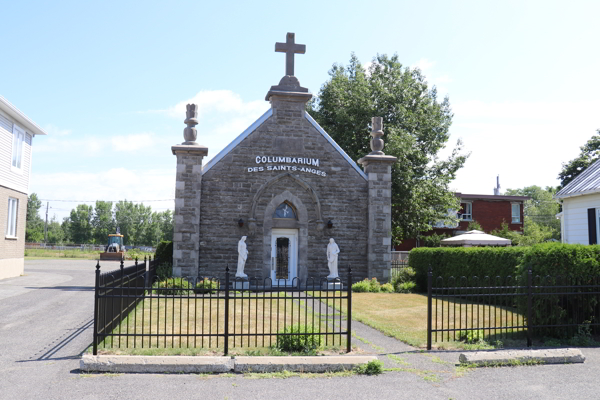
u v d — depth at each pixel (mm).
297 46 21391
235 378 7383
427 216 32406
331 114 33594
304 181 20781
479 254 17422
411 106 33625
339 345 9289
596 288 10602
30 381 7035
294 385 7129
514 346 9750
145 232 107438
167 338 9719
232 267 19875
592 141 36688
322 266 20672
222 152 20266
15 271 23016
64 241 99250
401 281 20953
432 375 7727
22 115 22125
